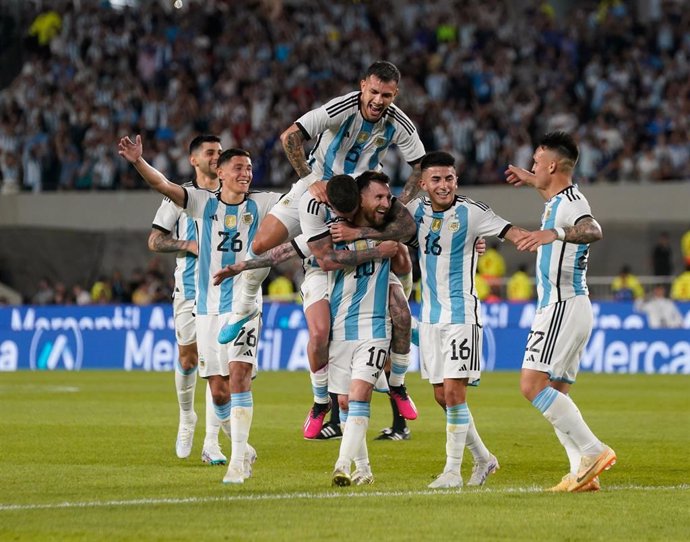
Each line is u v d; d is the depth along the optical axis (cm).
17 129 6725
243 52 6938
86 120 6650
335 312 1788
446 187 1766
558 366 1739
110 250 6312
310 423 2362
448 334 1788
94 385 4056
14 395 3616
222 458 2038
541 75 6494
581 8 7250
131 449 2262
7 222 6394
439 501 1573
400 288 1967
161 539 1312
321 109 1923
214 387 1997
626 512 1485
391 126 1977
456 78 6397
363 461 1806
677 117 6022
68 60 7038
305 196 1800
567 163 1759
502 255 5894
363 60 6725
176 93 6694
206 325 1967
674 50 6600
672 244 5738
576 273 1744
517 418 2898
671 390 3731
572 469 1706
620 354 4691
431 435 2520
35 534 1344
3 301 6012
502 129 6172
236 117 6456
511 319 4825
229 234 1950
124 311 5191
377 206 1747
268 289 5709
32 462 2062
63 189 6431
